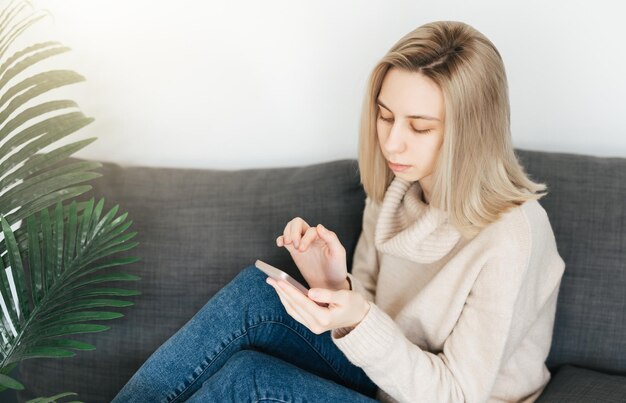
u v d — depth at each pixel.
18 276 1.05
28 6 1.44
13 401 1.54
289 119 1.53
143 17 1.45
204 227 1.34
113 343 1.33
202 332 1.14
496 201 1.07
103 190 1.38
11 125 1.10
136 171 1.42
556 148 1.48
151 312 1.33
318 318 0.96
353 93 1.49
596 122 1.45
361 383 1.26
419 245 1.15
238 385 1.01
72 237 1.10
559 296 1.25
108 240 1.11
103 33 1.47
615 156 1.47
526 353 1.16
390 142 1.05
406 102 1.01
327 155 1.56
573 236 1.25
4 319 1.06
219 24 1.45
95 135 1.57
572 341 1.25
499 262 1.05
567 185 1.28
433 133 1.04
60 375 1.34
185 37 1.47
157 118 1.55
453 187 1.05
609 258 1.23
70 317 1.06
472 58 0.99
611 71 1.40
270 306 1.17
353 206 1.37
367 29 1.43
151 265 1.33
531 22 1.38
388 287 1.25
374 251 1.32
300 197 1.35
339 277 1.15
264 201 1.35
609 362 1.24
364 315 1.02
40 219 1.11
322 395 1.02
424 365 1.05
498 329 1.04
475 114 1.00
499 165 1.06
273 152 1.56
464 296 1.09
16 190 1.09
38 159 1.11
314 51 1.46
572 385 1.15
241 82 1.50
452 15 1.40
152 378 1.12
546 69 1.42
